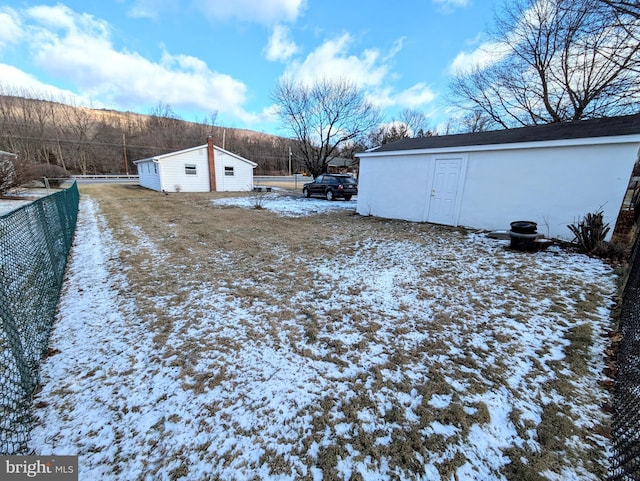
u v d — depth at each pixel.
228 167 20.05
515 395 1.91
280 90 19.09
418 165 8.21
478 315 2.98
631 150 5.02
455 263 4.65
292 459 1.50
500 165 6.64
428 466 1.46
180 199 14.06
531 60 12.50
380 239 6.31
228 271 4.26
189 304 3.20
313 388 1.99
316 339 2.56
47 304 2.80
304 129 19.56
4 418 1.64
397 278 4.01
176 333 2.63
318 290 3.61
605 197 5.37
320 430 1.67
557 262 4.61
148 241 5.93
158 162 17.28
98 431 1.64
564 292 3.49
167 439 1.60
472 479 1.39
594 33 9.28
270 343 2.50
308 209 11.31
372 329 2.73
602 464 1.44
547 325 2.76
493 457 1.50
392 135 30.00
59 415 1.73
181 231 6.93
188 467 1.45
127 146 35.41
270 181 33.34
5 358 1.74
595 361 2.23
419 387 1.99
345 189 14.44
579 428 1.65
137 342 2.49
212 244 5.78
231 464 1.47
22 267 2.38
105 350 2.38
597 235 4.92
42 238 3.10
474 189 7.16
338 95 18.44
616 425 1.59
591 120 6.65
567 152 5.68
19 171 12.76
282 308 3.14
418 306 3.19
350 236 6.61
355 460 1.49
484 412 1.77
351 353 2.37
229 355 2.33
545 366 2.19
